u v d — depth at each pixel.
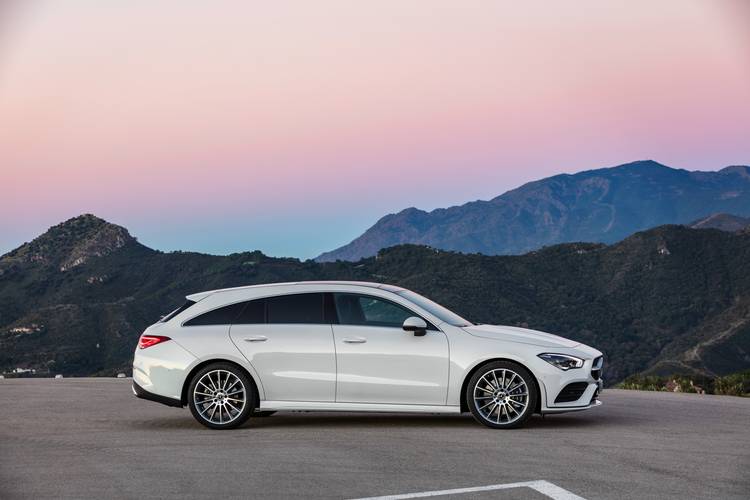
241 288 10.45
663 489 6.43
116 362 167.25
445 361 9.66
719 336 192.25
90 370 162.88
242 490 6.60
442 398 9.69
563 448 8.23
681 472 7.04
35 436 9.58
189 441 9.05
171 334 10.26
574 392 9.63
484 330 9.91
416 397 9.73
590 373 9.71
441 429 9.61
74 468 7.57
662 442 8.55
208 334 10.17
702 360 178.50
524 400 9.55
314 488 6.64
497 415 9.59
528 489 6.46
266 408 9.95
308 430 9.73
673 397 13.07
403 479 6.91
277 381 9.91
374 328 9.91
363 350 9.80
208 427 10.00
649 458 7.67
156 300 198.88
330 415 11.19
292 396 9.92
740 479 6.77
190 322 10.31
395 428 9.77
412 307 9.98
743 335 189.75
